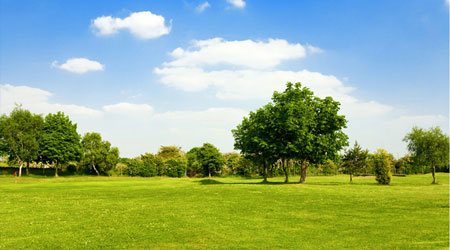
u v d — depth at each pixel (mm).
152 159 125188
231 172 130375
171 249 20484
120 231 24781
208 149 127000
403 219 28406
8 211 33750
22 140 109750
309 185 64812
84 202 40281
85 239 22672
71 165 128375
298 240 22344
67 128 119688
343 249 20109
